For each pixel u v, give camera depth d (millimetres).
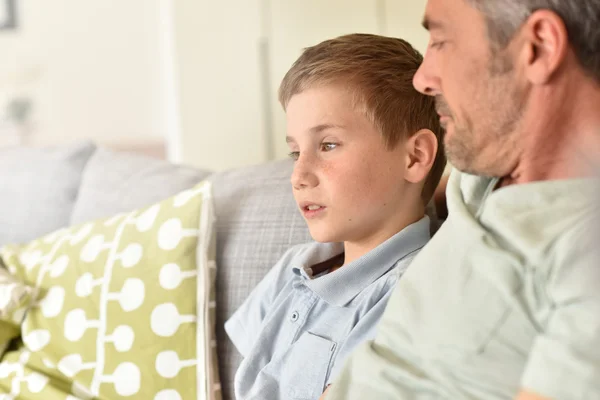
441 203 1158
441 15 753
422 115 1045
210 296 1295
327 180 1009
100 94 3174
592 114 696
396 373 750
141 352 1266
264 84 2820
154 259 1320
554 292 653
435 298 753
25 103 3113
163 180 1617
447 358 715
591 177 692
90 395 1288
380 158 1014
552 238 676
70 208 1802
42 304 1423
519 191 726
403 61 1064
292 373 994
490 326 697
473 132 747
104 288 1349
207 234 1321
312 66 1036
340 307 1016
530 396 619
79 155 1854
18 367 1368
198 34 2783
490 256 715
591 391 589
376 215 1019
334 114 1010
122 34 3170
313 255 1129
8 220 1839
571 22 679
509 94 714
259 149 2838
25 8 3102
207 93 2803
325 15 2791
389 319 795
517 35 696
